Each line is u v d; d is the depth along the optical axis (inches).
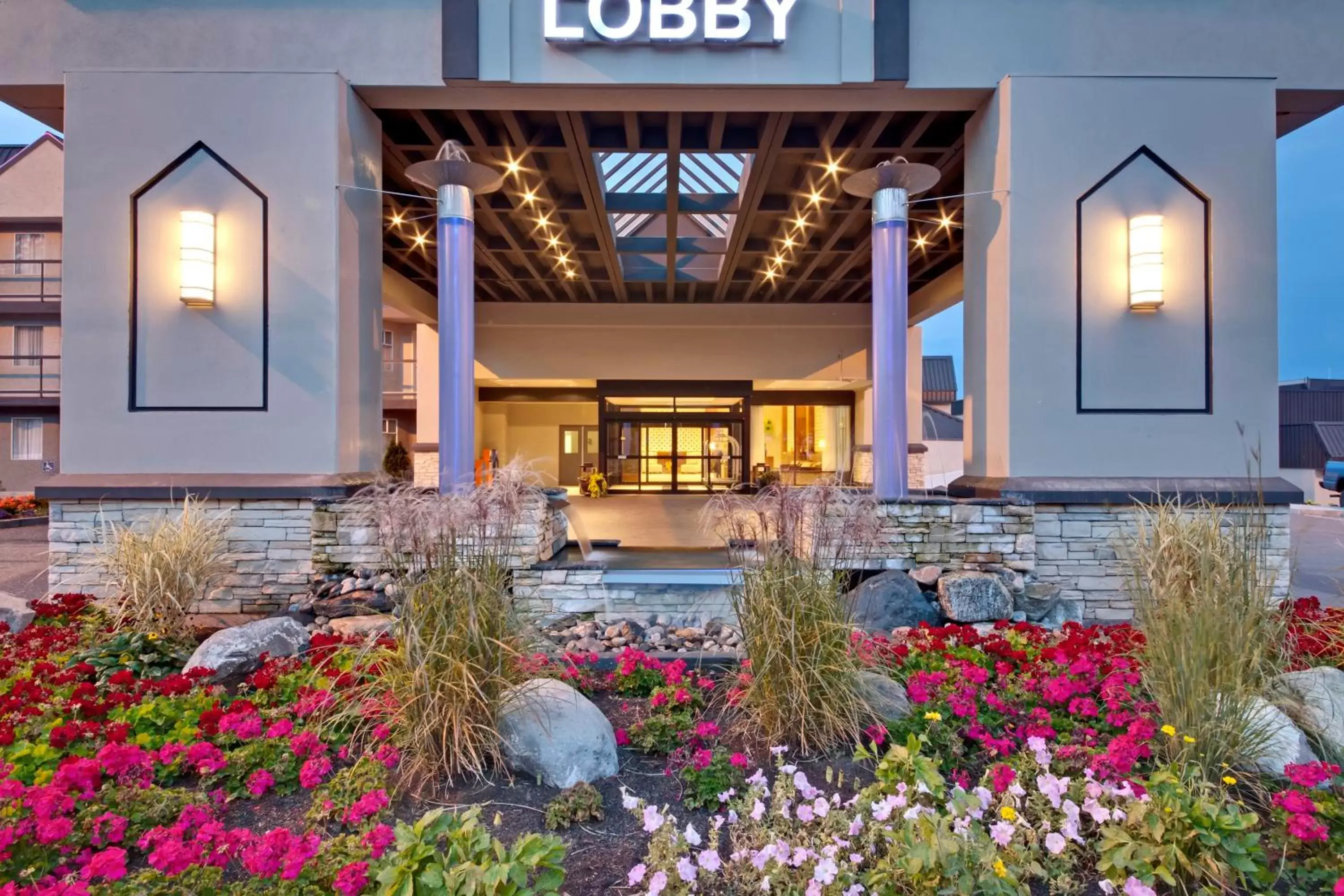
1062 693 108.5
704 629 184.7
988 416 218.7
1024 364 208.1
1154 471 208.5
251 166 202.7
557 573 194.1
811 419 585.3
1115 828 76.6
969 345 230.2
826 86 209.3
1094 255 209.0
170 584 166.6
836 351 501.4
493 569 111.1
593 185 280.8
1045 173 207.8
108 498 197.2
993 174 214.8
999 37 209.9
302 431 202.2
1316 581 261.1
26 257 599.2
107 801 81.0
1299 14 210.4
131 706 109.0
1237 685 96.2
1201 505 188.5
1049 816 81.8
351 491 201.3
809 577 114.8
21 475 603.2
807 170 281.3
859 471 564.1
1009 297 207.9
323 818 84.4
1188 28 209.8
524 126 240.4
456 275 218.7
